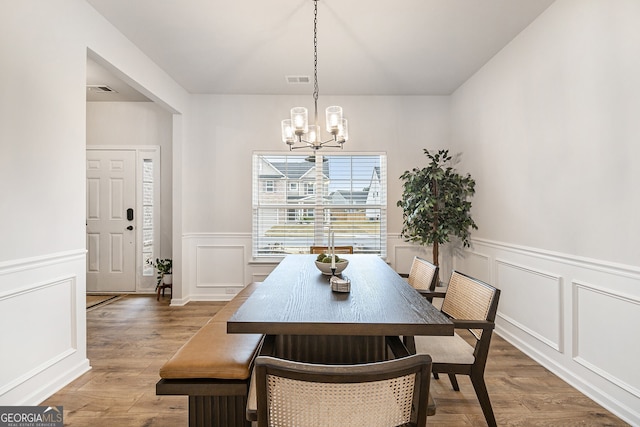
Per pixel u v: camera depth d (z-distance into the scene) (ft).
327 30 9.48
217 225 14.57
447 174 12.82
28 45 6.53
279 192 14.85
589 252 7.07
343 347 5.48
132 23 9.07
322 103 14.56
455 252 14.15
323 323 4.34
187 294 14.24
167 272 14.64
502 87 10.46
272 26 9.27
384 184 14.70
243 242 14.61
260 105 14.55
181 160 13.78
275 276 7.32
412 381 2.90
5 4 6.07
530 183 9.05
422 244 13.03
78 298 7.80
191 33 9.60
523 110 9.36
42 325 6.84
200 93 14.42
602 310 6.75
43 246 6.87
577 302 7.43
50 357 7.03
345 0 8.13
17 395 6.24
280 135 14.57
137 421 6.12
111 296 14.94
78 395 6.95
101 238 15.39
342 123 8.00
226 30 9.46
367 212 14.85
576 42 7.41
